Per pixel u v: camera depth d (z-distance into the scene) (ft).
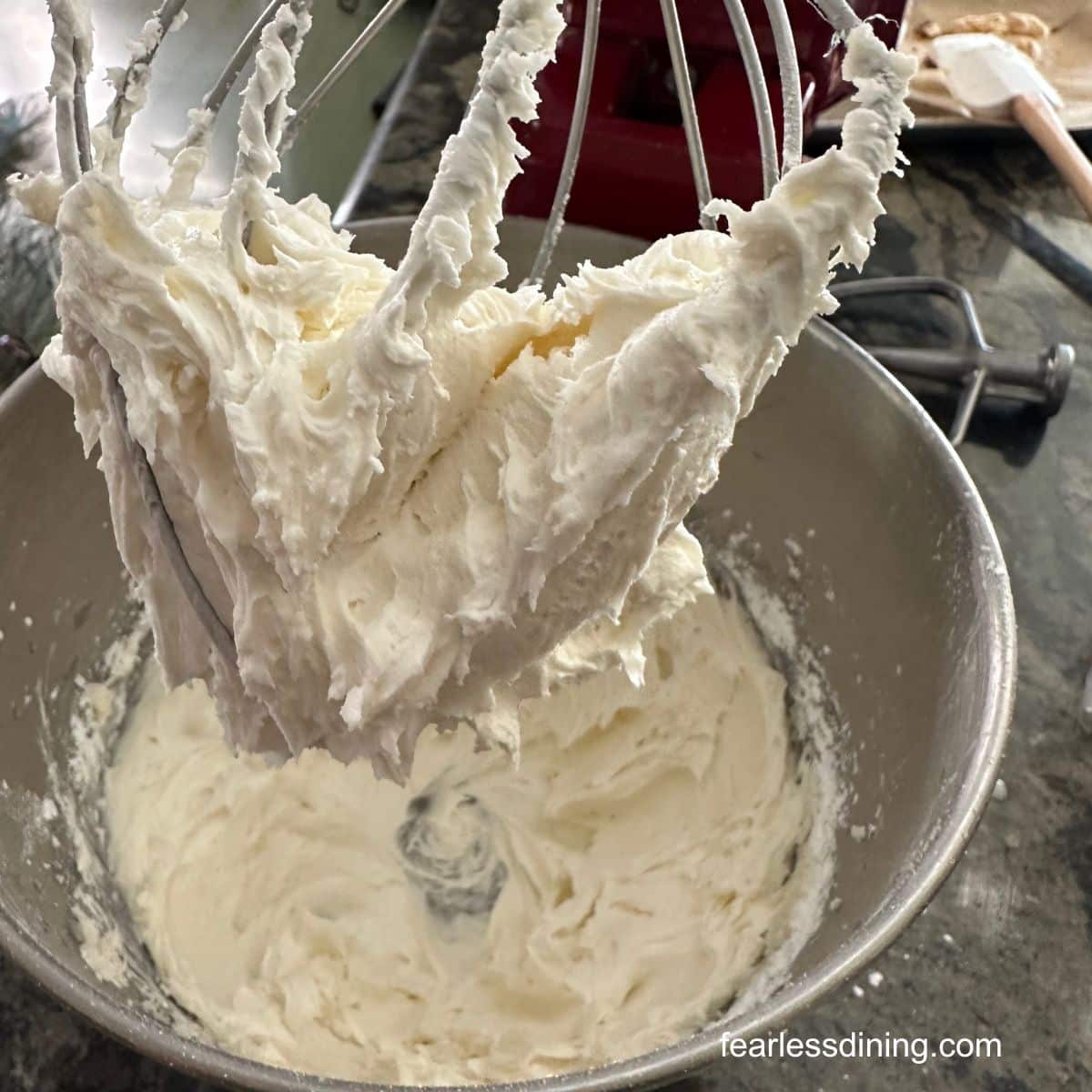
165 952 2.61
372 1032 2.63
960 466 2.49
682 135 3.38
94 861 2.67
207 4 4.39
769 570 3.18
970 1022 2.43
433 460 1.81
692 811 3.02
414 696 1.78
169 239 1.71
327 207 1.99
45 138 3.92
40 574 2.70
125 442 1.76
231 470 1.68
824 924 2.41
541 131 3.47
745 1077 2.35
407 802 3.06
